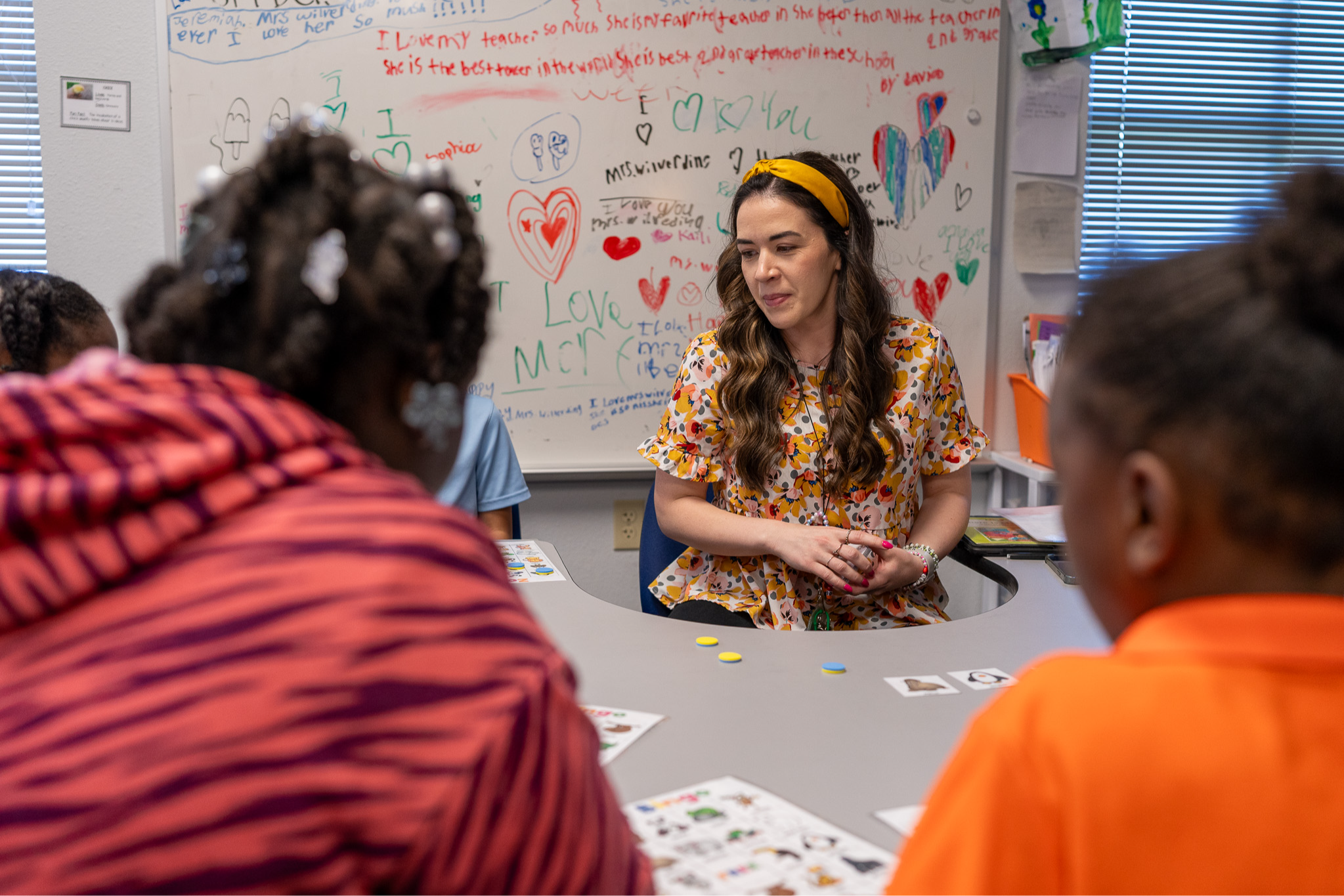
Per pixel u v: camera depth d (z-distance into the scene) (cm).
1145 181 253
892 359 171
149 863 35
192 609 37
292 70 220
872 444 162
